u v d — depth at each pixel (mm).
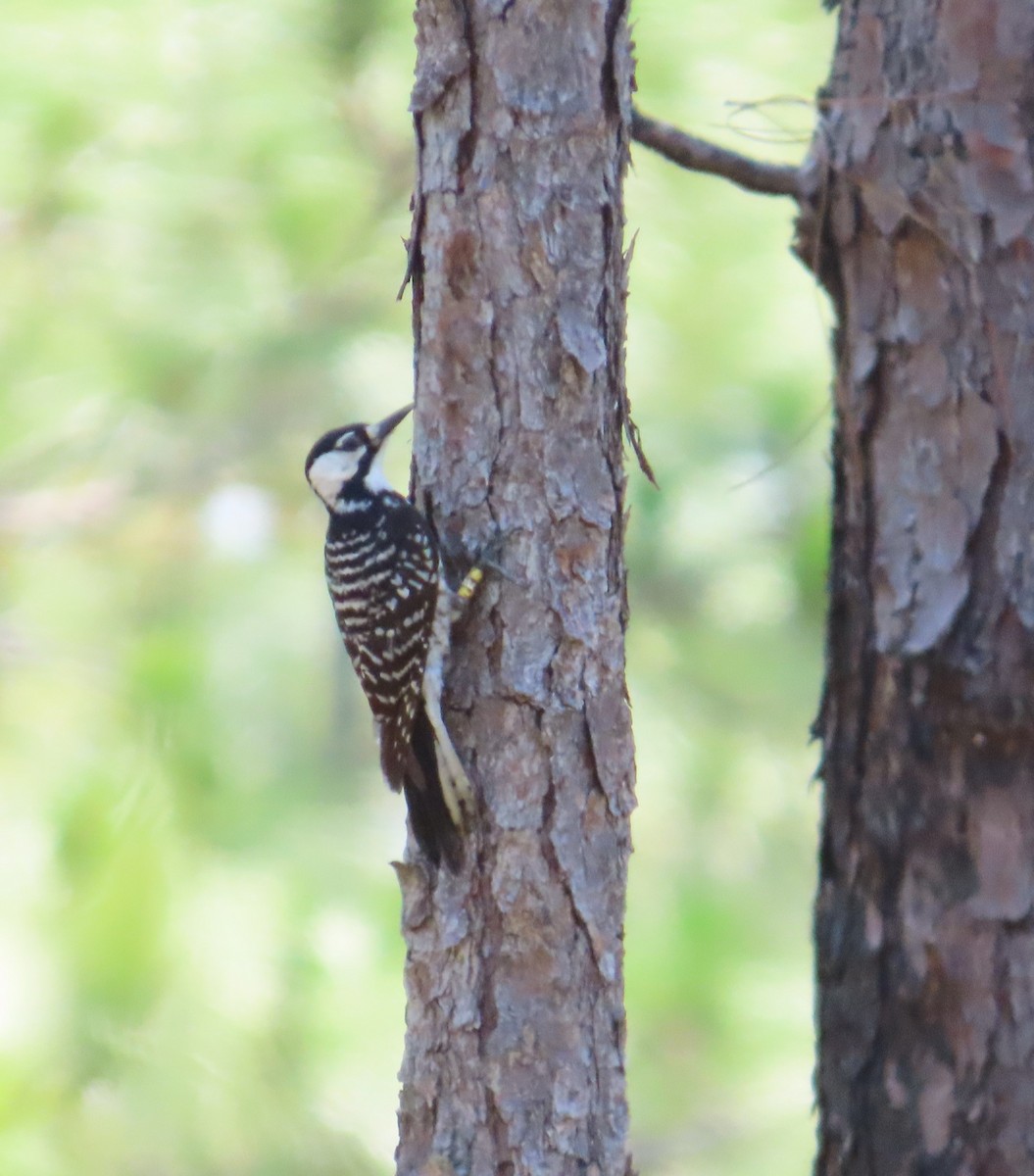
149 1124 10008
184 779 10406
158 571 14148
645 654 13602
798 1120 11922
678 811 13297
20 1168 9734
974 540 8562
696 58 11969
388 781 9414
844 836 9047
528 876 8430
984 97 8562
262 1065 10359
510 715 8484
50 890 9992
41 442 13820
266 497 14461
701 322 12727
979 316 8562
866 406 8906
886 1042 8828
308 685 15555
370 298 13438
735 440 12758
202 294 13188
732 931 12320
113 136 12703
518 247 8398
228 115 12633
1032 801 8484
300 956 10617
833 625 9141
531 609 8477
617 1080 8508
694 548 13500
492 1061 8406
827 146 9062
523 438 8477
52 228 13227
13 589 13602
